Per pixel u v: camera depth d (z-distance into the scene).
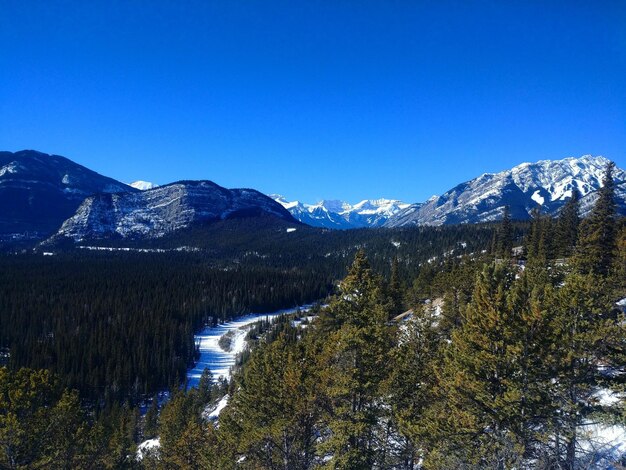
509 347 19.59
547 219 75.50
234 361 105.38
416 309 30.84
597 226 45.50
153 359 93.12
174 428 44.81
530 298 23.08
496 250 75.88
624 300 34.19
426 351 28.58
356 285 25.02
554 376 19.80
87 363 88.06
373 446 24.67
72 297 133.38
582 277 22.70
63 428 24.84
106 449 28.92
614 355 20.44
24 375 24.39
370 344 22.67
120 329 105.38
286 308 163.75
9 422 21.95
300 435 24.91
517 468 18.23
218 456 30.92
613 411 19.39
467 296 43.44
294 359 25.91
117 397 79.94
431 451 21.50
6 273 163.12
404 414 23.61
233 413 32.78
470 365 20.97
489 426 20.84
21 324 108.50
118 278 166.25
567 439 19.05
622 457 18.75
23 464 22.80
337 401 23.45
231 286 163.88
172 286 157.00
